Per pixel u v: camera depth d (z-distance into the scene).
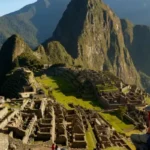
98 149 53.69
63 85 165.88
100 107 131.75
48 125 60.25
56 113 78.94
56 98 127.75
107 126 87.06
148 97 172.00
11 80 149.50
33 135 53.41
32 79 144.00
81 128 64.69
